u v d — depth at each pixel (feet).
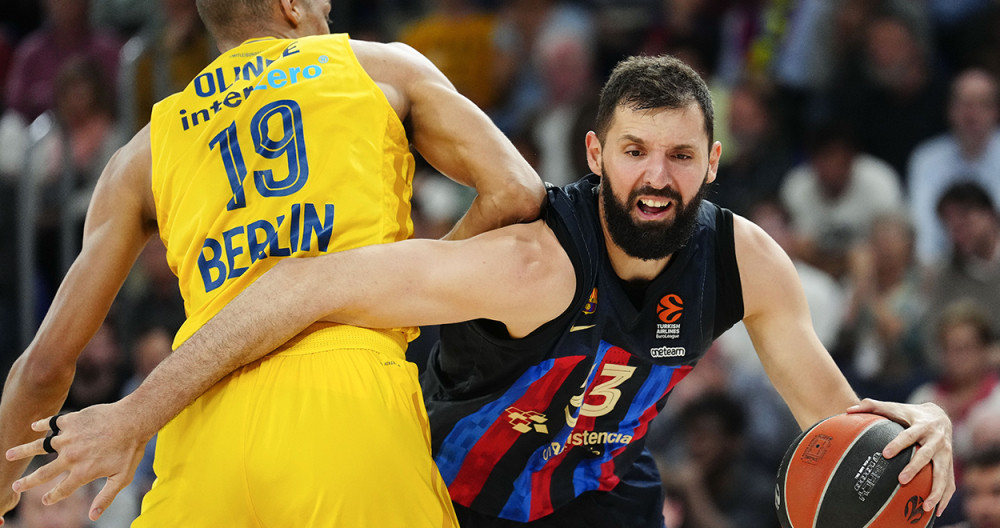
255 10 24.38
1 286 48.24
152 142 23.38
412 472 21.52
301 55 23.08
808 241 55.42
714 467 45.06
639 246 22.75
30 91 63.77
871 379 49.96
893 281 53.06
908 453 22.66
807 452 23.18
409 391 22.33
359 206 22.12
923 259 58.18
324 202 21.97
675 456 46.73
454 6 67.67
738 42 64.80
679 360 24.56
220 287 21.98
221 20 24.56
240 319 20.89
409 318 21.63
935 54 65.72
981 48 64.85
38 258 51.42
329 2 25.91
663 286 23.76
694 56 63.87
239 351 20.95
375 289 21.22
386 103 23.13
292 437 20.94
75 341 23.72
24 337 47.67
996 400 45.83
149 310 49.78
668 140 22.26
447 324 24.85
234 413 21.26
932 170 59.26
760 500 45.16
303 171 22.07
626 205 22.58
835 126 56.90
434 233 55.47
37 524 40.57
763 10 64.39
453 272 21.62
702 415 45.14
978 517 38.99
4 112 66.54
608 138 22.85
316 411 21.09
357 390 21.40
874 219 55.67
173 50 49.55
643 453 28.68
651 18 67.51
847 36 62.23
